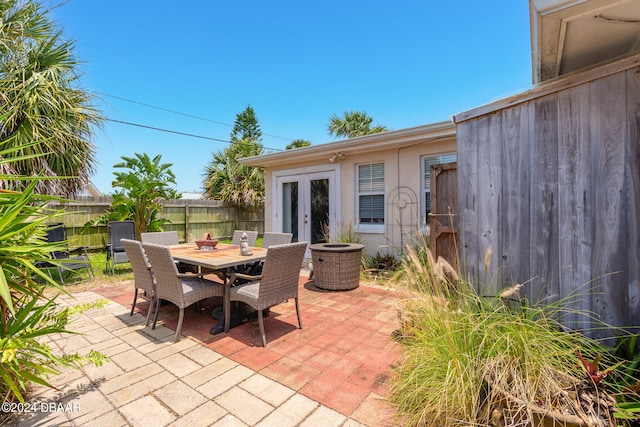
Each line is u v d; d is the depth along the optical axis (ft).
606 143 5.91
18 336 5.80
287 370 7.69
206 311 12.23
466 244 7.84
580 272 6.22
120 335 9.83
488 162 7.47
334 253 14.82
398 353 8.48
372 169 19.57
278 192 24.27
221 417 5.99
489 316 6.15
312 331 10.09
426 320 6.79
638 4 5.07
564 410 4.58
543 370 5.02
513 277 7.11
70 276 17.74
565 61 7.45
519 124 7.00
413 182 17.72
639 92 5.58
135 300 11.54
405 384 6.10
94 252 24.85
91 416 6.03
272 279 9.39
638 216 5.64
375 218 19.45
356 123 47.09
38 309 6.29
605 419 4.36
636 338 5.57
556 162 6.49
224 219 35.35
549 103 6.57
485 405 5.25
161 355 8.48
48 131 14.92
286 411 6.15
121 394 6.72
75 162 16.24
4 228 5.54
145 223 21.95
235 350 8.79
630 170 5.68
